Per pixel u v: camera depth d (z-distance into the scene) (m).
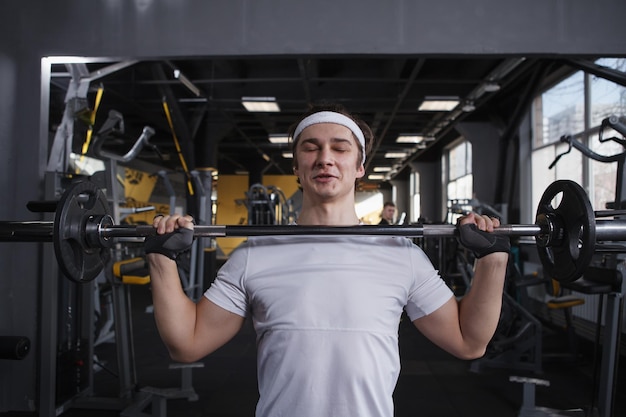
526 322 3.19
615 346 2.14
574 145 2.45
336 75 5.41
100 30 2.63
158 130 8.42
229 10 2.63
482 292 0.87
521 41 2.58
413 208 13.61
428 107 5.82
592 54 2.57
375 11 2.61
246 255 0.88
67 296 2.53
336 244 0.88
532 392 2.34
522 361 3.35
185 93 5.93
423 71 5.16
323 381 0.79
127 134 8.13
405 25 2.60
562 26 2.57
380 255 0.87
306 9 2.62
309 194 0.94
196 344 0.88
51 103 4.93
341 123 0.91
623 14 2.56
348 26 2.61
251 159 12.29
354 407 0.78
